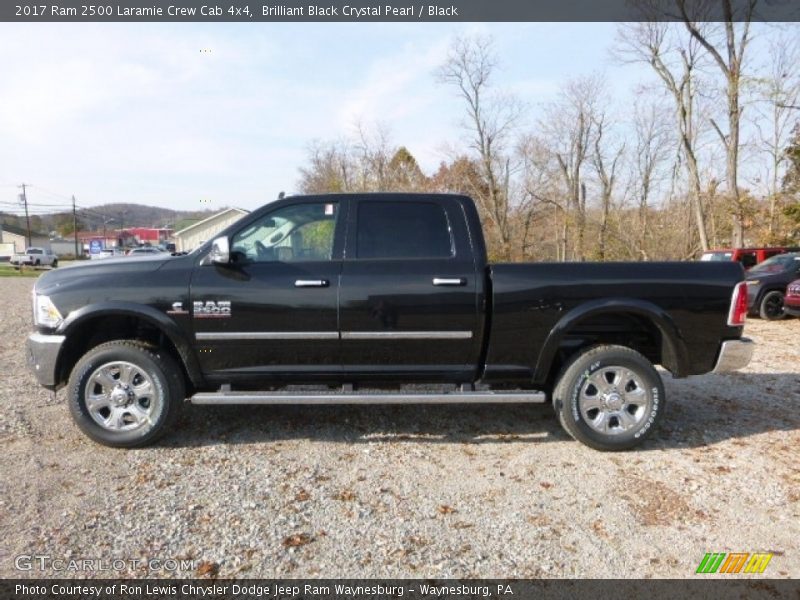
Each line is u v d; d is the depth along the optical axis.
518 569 2.43
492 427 4.27
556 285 3.75
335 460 3.60
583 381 3.78
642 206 29.14
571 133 31.05
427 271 3.78
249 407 4.69
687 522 2.84
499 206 31.84
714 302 3.78
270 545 2.59
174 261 3.81
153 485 3.19
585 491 3.19
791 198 21.92
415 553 2.54
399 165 35.03
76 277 3.76
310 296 3.71
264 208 3.91
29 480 3.21
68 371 3.93
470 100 30.50
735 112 20.20
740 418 4.50
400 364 3.86
